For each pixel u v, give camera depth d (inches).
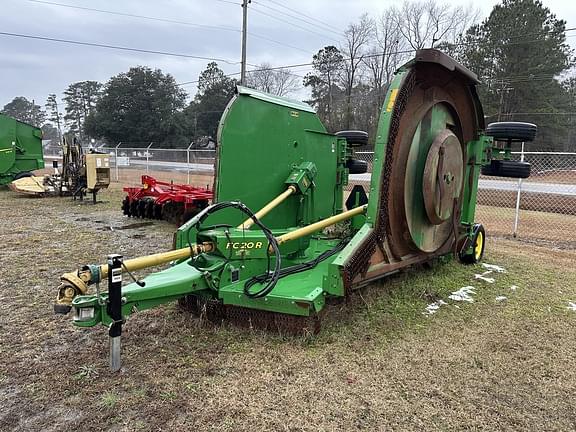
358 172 269.4
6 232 329.7
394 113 155.7
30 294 190.5
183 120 2156.7
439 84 188.1
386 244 169.9
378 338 147.6
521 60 1512.1
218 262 147.0
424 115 179.6
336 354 135.6
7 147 601.3
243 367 126.8
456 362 133.4
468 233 228.7
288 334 143.9
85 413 105.7
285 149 200.5
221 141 173.0
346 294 140.9
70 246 283.7
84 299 113.9
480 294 195.6
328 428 101.3
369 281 160.9
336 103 1884.8
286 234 157.4
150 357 131.9
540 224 412.5
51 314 167.8
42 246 283.0
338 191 242.4
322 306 144.2
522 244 320.2
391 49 1707.7
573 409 111.3
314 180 214.2
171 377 121.1
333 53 1927.9
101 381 118.9
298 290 147.3
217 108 2203.5
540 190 641.6
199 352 135.3
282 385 118.3
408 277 207.5
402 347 141.9
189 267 149.9
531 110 1518.2
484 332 155.9
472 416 107.1
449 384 121.0
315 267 178.9
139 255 260.8
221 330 149.3
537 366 132.4
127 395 112.6
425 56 157.3
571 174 765.9
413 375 125.3
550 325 163.8
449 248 214.2
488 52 1536.7
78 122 3326.8
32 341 144.3
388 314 168.2
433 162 175.3
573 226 400.8
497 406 111.5
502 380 124.0
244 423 102.5
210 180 755.4
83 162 506.0
